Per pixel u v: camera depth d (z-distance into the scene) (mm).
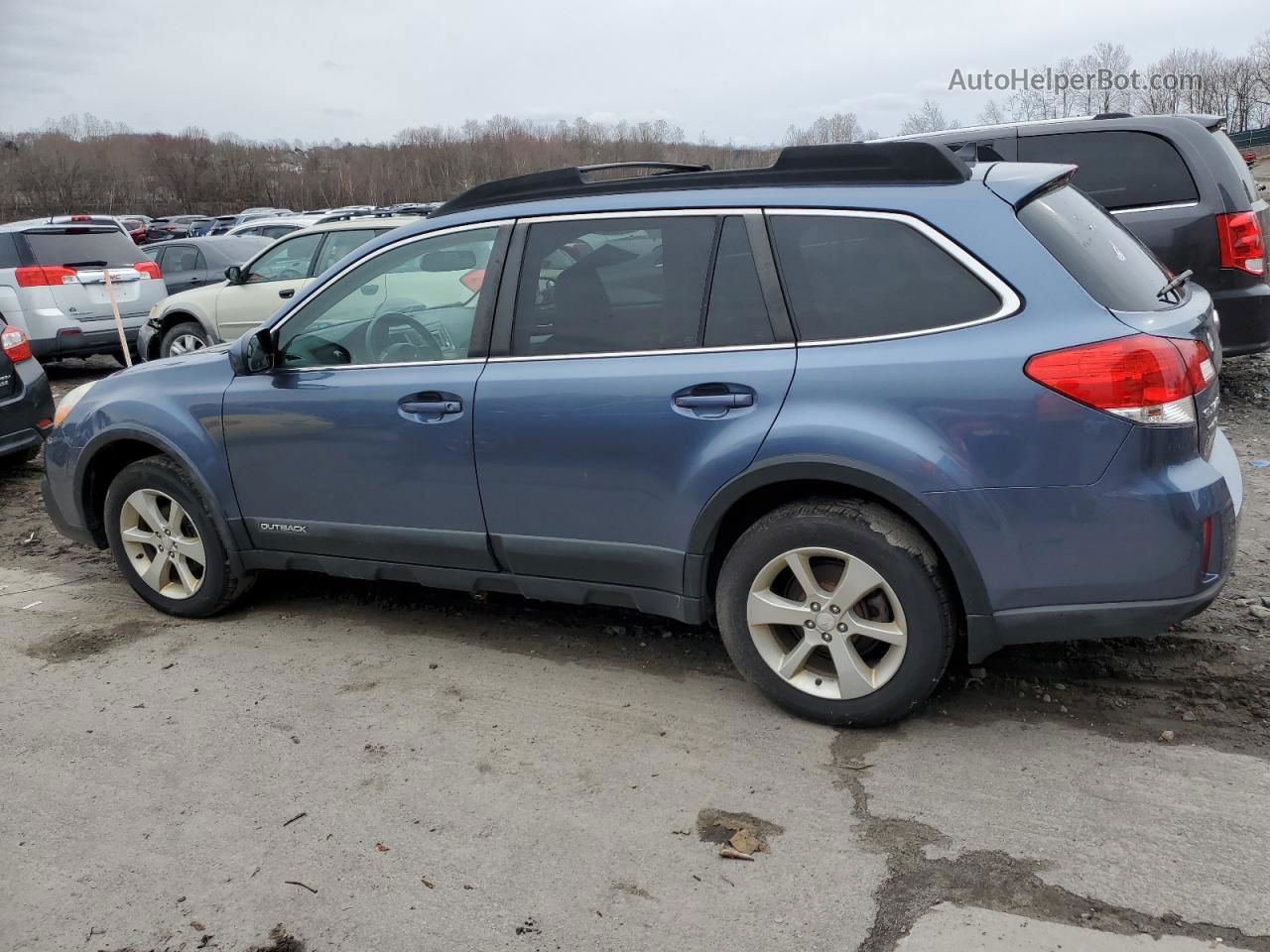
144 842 2881
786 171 3248
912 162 3086
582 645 4031
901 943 2330
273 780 3162
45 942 2500
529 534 3588
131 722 3590
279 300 9992
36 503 6656
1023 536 2859
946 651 3051
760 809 2873
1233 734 3088
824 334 3074
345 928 2490
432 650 4074
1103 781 2893
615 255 3400
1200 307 3182
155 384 4387
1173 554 2779
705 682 3652
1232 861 2527
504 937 2430
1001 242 2902
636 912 2488
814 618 3182
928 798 2867
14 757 3389
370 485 3857
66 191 96375
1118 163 6422
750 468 3107
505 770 3156
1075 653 3637
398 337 3816
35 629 4500
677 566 3348
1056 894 2453
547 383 3430
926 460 2883
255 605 4648
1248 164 7336
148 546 4566
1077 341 2768
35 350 10961
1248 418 6613
